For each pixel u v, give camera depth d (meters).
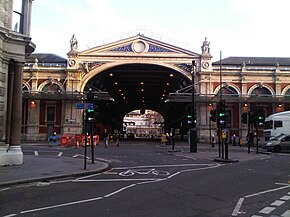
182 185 11.92
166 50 53.00
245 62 56.56
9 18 17.05
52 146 37.53
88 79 52.88
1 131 16.59
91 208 8.23
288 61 58.53
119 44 52.75
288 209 8.34
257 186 11.85
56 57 58.09
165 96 81.25
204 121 52.38
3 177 12.62
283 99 51.38
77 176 14.21
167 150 33.59
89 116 17.16
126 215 7.56
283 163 20.86
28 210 7.98
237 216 7.61
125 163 20.19
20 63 17.56
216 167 18.16
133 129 138.75
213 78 53.19
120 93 80.12
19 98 17.45
